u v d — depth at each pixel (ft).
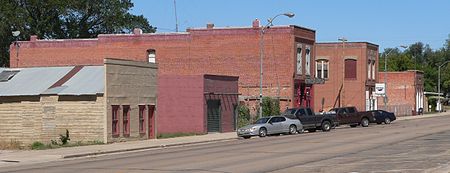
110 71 128.77
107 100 126.93
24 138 132.87
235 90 181.06
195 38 214.69
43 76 139.23
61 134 129.39
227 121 175.63
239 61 208.74
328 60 265.95
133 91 136.36
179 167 73.82
